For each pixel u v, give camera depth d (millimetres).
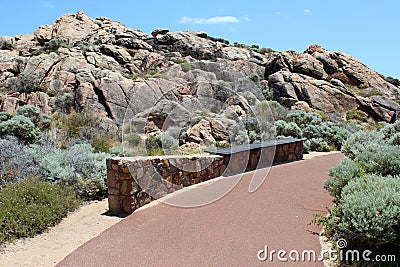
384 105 18969
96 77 17016
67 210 5383
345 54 24156
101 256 3807
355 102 19281
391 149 5258
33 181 5652
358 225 3408
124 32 28500
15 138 9305
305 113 14172
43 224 4629
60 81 16969
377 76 23500
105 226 4812
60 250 4023
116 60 22078
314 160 9875
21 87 16500
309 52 24516
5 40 29297
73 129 11656
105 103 14805
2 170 6281
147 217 5117
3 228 4277
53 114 13641
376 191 3678
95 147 9516
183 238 4293
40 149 7969
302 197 5996
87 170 6438
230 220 4926
